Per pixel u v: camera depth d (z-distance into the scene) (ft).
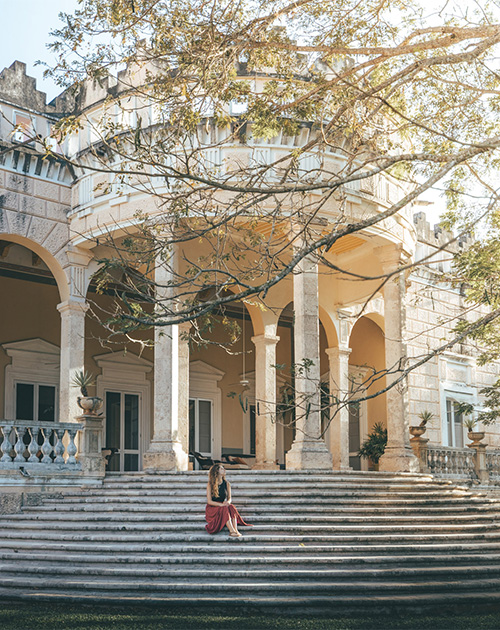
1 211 58.75
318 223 55.98
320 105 39.14
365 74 35.50
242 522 43.27
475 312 93.20
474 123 41.50
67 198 62.80
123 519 45.32
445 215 48.34
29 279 72.90
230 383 85.71
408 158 29.84
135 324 31.12
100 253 63.62
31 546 42.88
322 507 46.34
